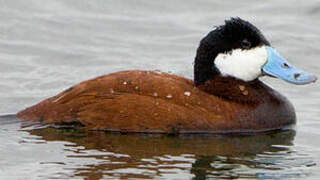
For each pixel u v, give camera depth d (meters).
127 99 12.24
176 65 17.02
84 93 12.48
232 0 21.17
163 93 12.33
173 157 11.40
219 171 10.87
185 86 12.60
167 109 12.19
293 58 17.47
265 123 12.65
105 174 10.64
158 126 12.19
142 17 20.14
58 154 11.44
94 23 19.66
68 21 19.66
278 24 19.53
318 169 11.01
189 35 18.97
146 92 12.32
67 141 11.96
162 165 11.05
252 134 12.49
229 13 20.33
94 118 12.32
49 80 15.94
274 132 12.69
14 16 19.80
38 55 17.61
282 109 12.91
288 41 18.42
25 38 18.58
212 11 20.53
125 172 10.73
